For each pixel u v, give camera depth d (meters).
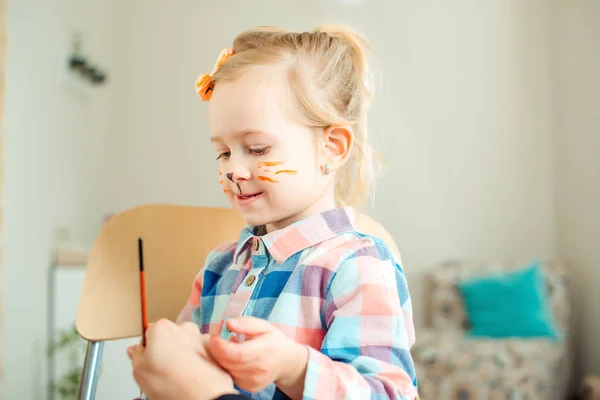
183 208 0.91
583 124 3.30
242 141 0.62
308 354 0.49
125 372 0.98
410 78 3.66
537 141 3.52
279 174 0.61
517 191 3.55
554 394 2.76
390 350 0.56
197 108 3.76
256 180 0.61
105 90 3.62
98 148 3.52
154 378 0.46
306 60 0.65
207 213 0.92
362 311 0.57
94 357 0.84
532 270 3.14
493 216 3.57
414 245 3.62
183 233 0.90
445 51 3.64
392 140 3.64
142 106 3.79
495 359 2.65
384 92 3.65
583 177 3.32
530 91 3.53
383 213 3.62
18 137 2.60
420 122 3.65
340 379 0.49
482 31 3.61
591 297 3.28
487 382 2.60
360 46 0.74
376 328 0.56
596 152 3.23
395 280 0.63
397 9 3.68
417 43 3.66
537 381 2.61
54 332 2.73
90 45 3.39
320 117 0.63
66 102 3.09
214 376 0.46
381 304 0.57
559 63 3.43
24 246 2.62
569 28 3.36
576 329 3.35
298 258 0.64
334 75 0.67
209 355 0.48
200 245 0.90
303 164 0.62
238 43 0.70
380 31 3.69
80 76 3.23
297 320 0.60
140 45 3.83
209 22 3.80
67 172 3.10
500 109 3.57
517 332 2.99
